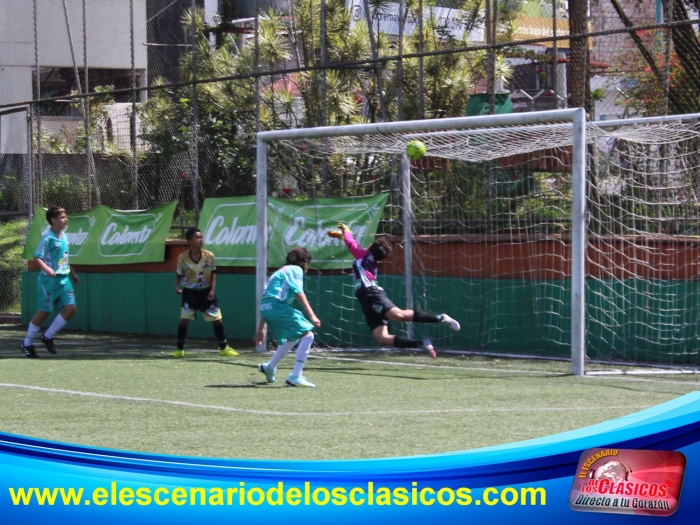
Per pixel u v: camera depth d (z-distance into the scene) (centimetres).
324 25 2486
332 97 2698
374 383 1714
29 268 3131
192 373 1858
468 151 2178
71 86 3847
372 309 1731
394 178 2469
